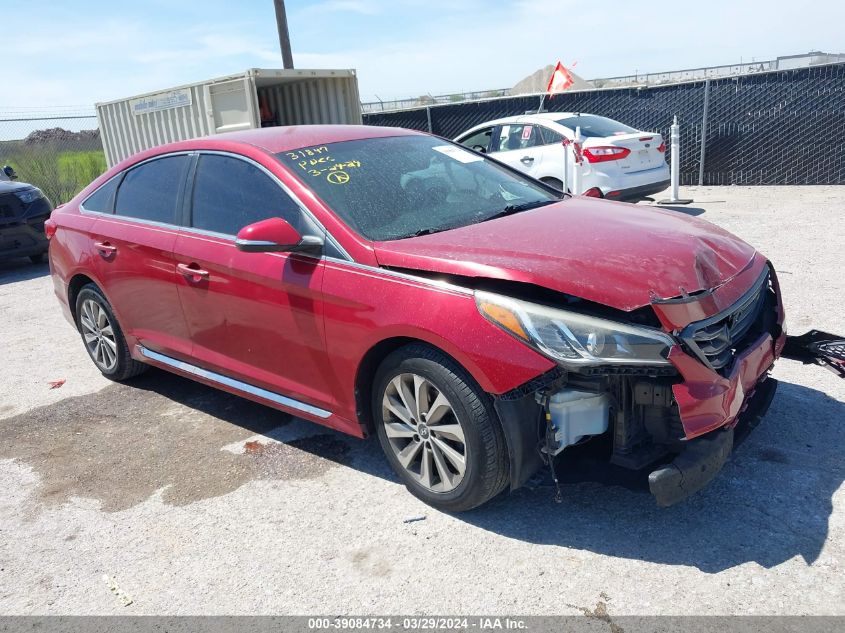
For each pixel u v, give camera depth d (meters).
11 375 5.75
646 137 9.52
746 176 12.76
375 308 3.18
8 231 10.03
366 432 3.52
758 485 3.25
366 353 3.29
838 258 6.91
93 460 4.12
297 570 2.97
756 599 2.56
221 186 4.07
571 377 2.91
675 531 2.98
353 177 3.78
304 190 3.62
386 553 3.02
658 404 2.87
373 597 2.77
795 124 12.07
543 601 2.65
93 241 4.87
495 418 2.94
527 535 3.05
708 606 2.54
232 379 4.16
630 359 2.70
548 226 3.42
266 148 3.95
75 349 6.35
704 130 12.85
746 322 3.17
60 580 3.05
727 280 3.09
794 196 11.10
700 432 2.73
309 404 3.72
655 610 2.55
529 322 2.81
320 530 3.24
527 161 10.19
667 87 13.18
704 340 2.80
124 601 2.88
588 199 4.23
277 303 3.62
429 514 3.28
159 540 3.27
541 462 3.01
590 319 2.78
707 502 3.16
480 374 2.86
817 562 2.72
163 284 4.32
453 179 4.09
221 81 11.34
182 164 4.38
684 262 3.01
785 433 3.68
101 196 5.05
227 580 2.95
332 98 12.00
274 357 3.78
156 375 5.47
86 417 4.75
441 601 2.71
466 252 3.10
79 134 17.36
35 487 3.86
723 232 3.63
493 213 3.79
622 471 3.11
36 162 15.54
